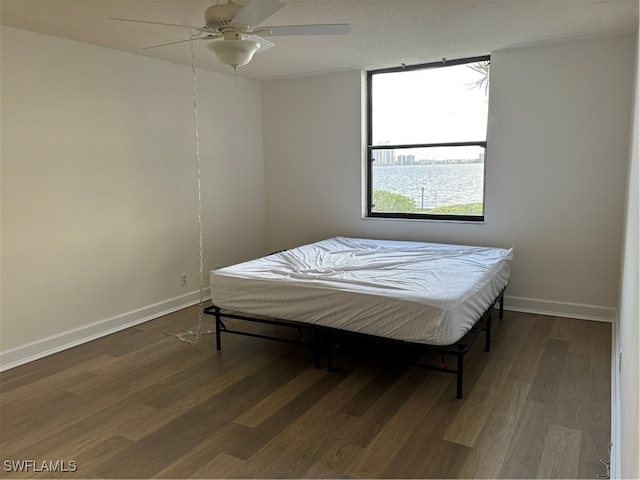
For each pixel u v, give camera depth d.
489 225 4.23
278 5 2.12
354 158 4.79
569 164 3.84
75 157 3.48
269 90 5.16
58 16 2.87
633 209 2.06
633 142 2.59
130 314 3.97
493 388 2.76
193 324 3.99
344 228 4.98
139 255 4.02
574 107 3.76
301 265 3.52
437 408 2.56
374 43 3.66
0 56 3.01
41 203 3.28
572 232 3.91
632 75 3.45
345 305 2.83
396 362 3.17
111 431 2.40
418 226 4.59
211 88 4.61
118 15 2.85
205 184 4.62
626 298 2.33
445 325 2.54
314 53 3.96
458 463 2.09
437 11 2.90
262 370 3.08
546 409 2.52
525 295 4.16
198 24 3.05
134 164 3.92
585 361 3.10
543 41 3.69
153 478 2.03
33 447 2.27
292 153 5.14
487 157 4.16
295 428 2.39
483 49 3.91
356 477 2.01
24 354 3.24
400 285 2.88
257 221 5.34
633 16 3.10
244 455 2.18
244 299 3.21
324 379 2.94
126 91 3.81
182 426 2.43
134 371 3.09
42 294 3.33
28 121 3.18
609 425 2.36
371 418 2.47
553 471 2.02
